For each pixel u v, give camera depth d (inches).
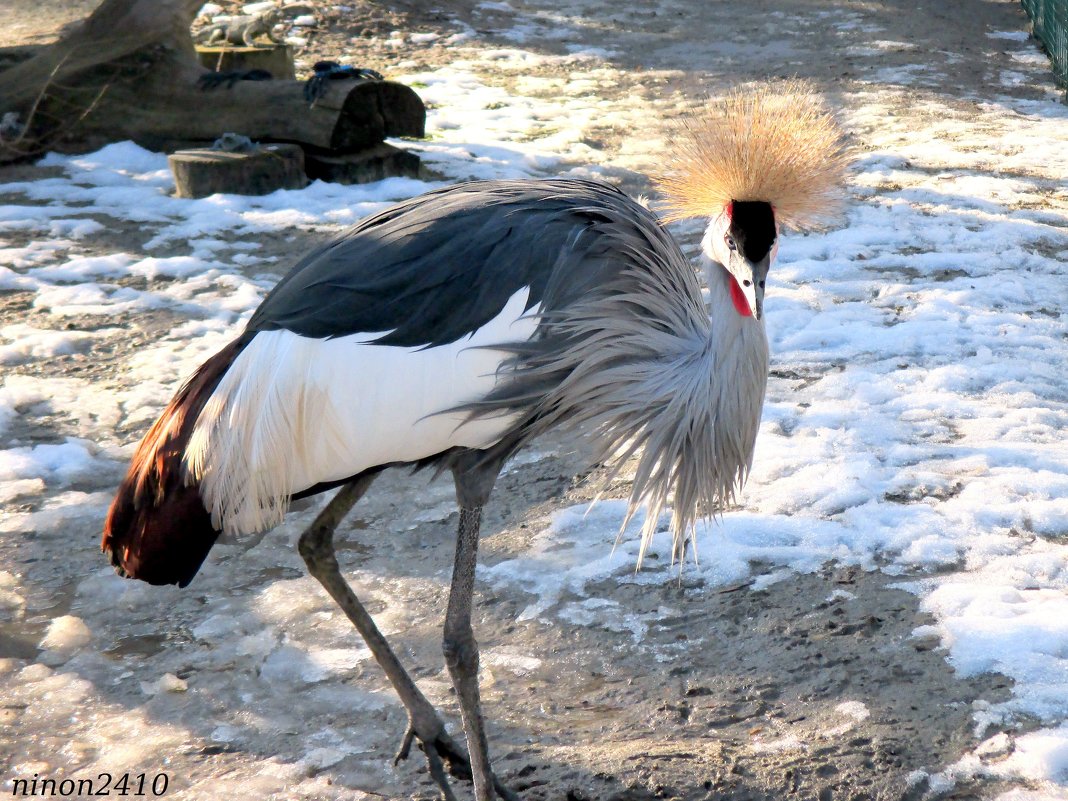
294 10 1153.4
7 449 401.4
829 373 447.5
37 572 333.1
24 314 518.0
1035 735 243.3
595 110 908.6
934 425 397.1
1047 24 1079.6
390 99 726.5
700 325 249.9
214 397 224.1
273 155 693.3
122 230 629.0
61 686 283.1
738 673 275.4
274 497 225.8
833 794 231.1
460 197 244.1
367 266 226.5
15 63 732.0
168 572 230.7
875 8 1298.0
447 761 245.8
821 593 304.0
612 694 272.5
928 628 283.4
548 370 229.0
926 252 589.0
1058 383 433.7
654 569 321.4
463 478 237.0
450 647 226.4
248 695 279.3
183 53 746.8
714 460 243.3
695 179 239.1
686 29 1224.2
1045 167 729.6
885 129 833.5
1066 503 339.0
